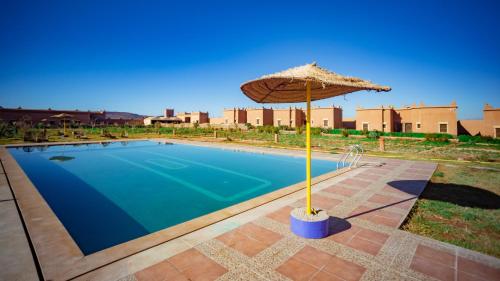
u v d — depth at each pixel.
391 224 4.22
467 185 7.00
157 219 5.45
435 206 5.22
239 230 3.94
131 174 10.09
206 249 3.36
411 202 5.37
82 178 9.35
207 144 20.08
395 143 21.75
